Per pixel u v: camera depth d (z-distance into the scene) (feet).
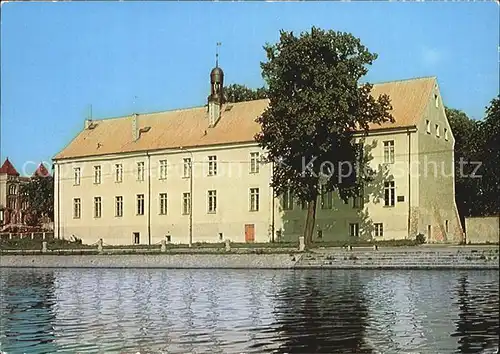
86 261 174.50
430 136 176.96
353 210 193.67
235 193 220.64
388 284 107.55
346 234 194.90
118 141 248.52
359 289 101.96
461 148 146.72
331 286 108.06
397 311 76.95
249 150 219.20
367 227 190.60
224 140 223.92
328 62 164.66
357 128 189.78
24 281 133.49
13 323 75.92
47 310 87.30
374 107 169.48
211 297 98.07
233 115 234.99
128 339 64.80
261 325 70.95
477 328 63.67
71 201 250.37
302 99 161.99
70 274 152.56
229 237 220.64
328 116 160.25
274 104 168.04
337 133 163.53
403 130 185.57
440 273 121.60
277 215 211.61
